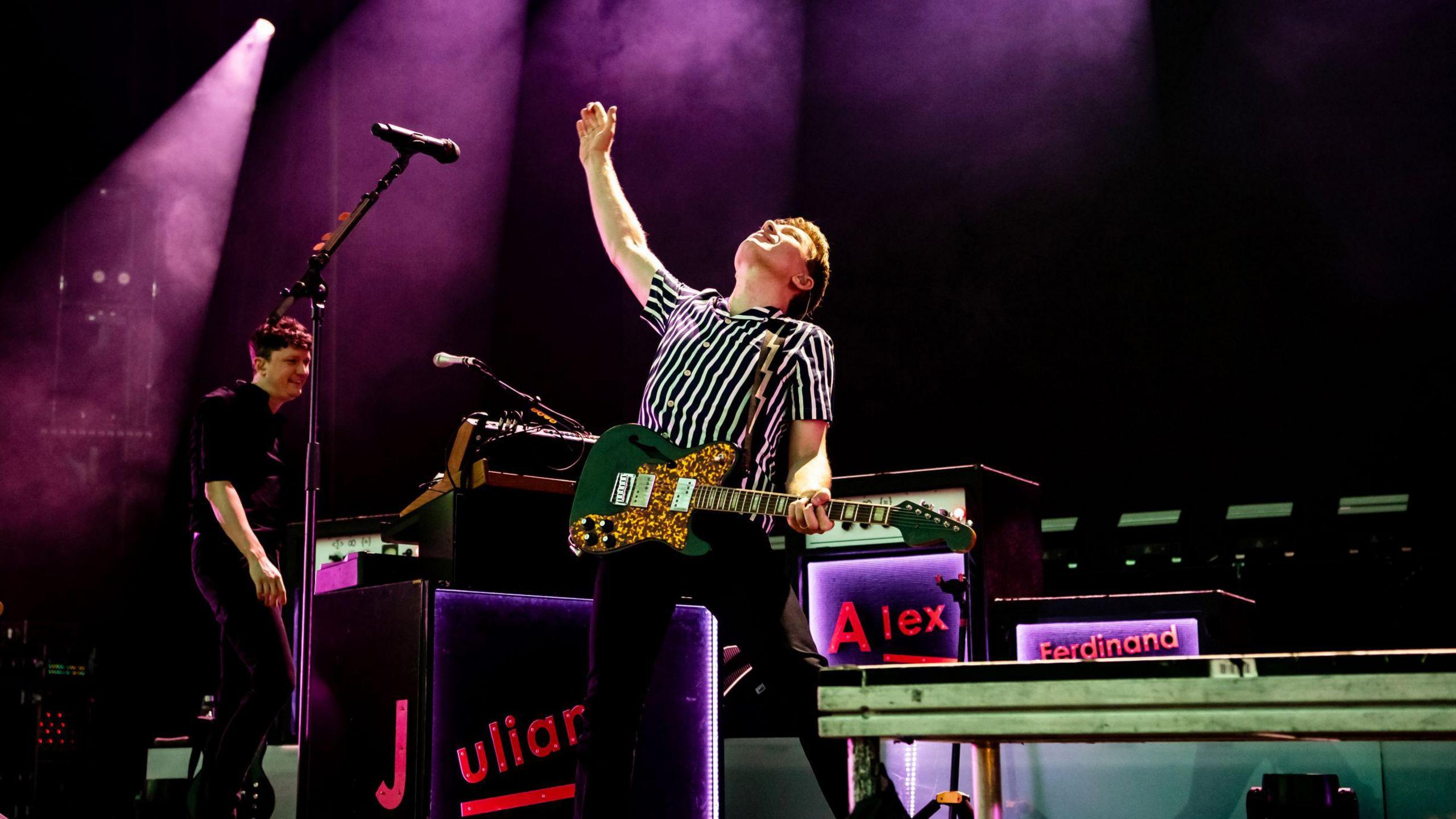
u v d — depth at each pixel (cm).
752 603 245
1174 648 341
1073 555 511
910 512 234
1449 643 421
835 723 112
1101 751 289
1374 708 95
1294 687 98
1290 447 555
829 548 392
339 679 303
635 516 244
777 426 259
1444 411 524
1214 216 584
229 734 362
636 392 701
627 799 238
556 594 307
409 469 713
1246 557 480
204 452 377
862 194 671
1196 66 595
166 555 691
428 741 279
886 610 381
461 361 326
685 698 320
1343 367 548
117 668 573
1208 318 581
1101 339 605
